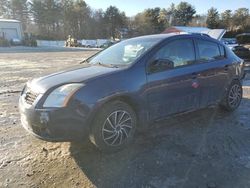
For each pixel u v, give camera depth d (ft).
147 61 13.55
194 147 13.39
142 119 13.38
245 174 11.03
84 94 11.44
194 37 16.28
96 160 12.14
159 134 14.85
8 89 27.35
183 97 14.94
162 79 13.73
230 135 14.89
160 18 276.21
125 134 12.86
